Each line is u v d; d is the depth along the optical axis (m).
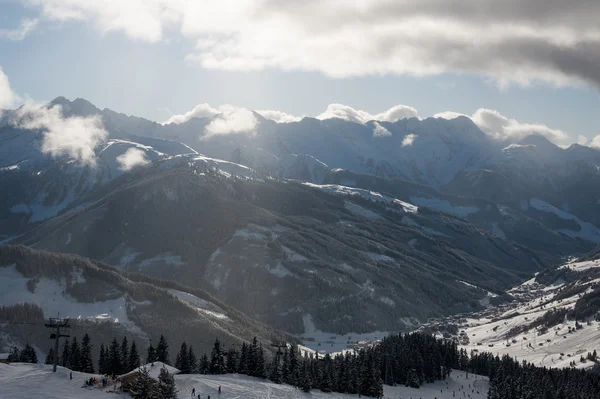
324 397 173.88
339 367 192.88
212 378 171.88
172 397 139.00
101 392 142.25
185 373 179.38
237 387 163.50
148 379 139.00
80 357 182.00
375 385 189.38
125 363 178.38
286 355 189.88
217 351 186.75
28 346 189.25
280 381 180.12
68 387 145.00
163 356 188.50
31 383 145.75
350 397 182.62
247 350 193.75
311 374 183.50
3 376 150.88
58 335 161.25
